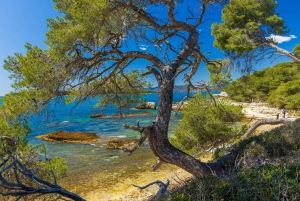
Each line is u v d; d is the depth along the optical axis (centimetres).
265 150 625
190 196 340
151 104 4725
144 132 638
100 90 826
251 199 305
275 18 1323
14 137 586
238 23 1387
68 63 609
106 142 2105
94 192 1068
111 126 2986
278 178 332
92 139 2208
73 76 640
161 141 659
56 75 586
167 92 668
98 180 1216
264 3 1361
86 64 668
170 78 669
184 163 654
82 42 584
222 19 1420
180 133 1327
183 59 694
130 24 681
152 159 1555
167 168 1358
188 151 1260
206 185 367
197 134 1288
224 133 1262
